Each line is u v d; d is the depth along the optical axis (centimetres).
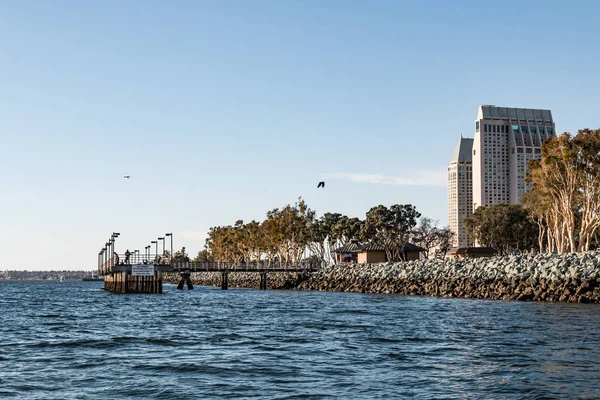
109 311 7725
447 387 2719
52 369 3203
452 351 3697
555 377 2891
